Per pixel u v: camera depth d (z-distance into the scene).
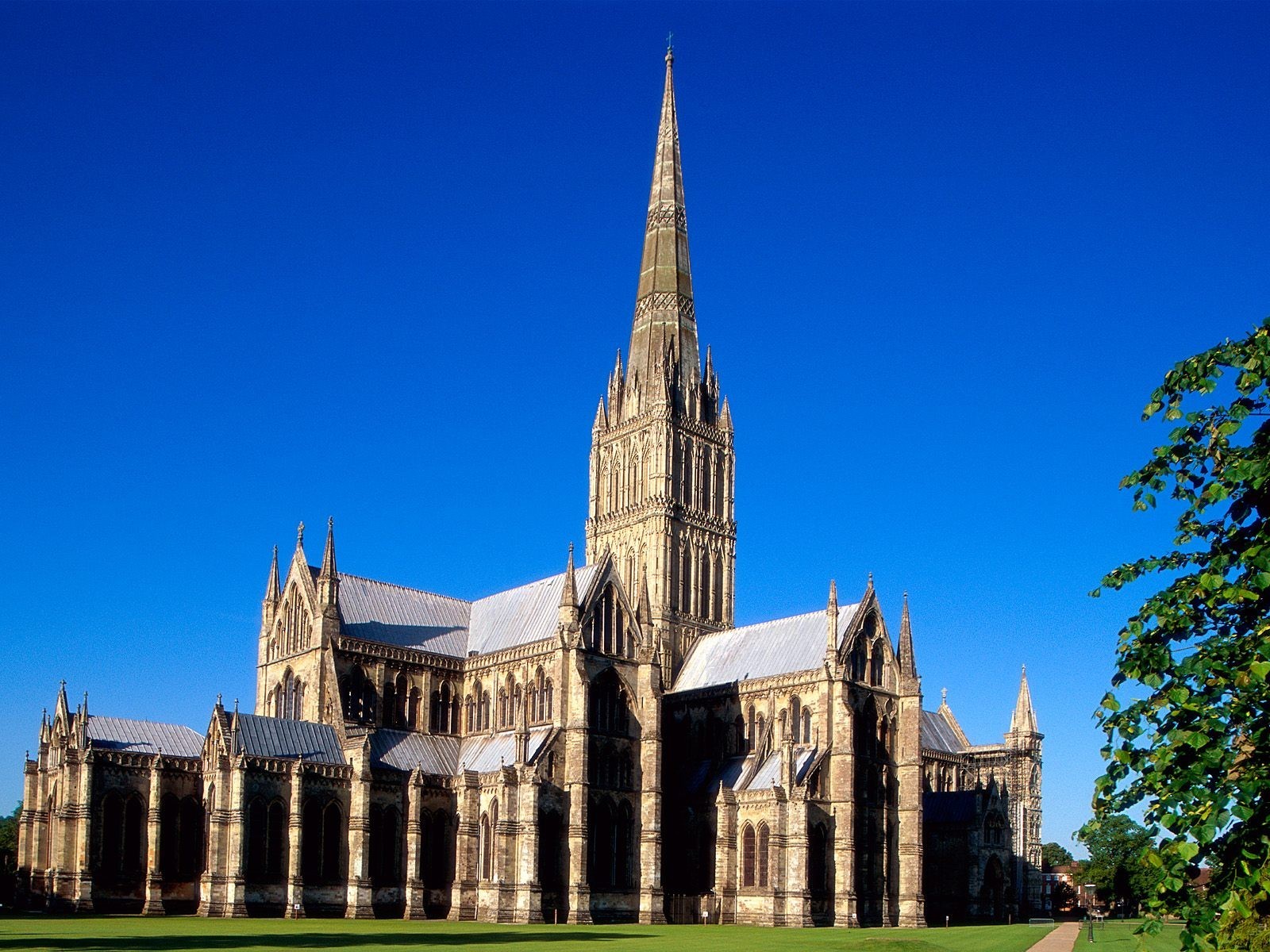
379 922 131.12
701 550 192.25
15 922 111.69
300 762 139.88
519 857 142.00
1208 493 30.36
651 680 157.00
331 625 156.50
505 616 172.88
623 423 197.62
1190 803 27.59
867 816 157.38
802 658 164.00
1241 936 40.78
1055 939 119.38
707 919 150.75
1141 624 31.12
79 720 139.75
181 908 138.12
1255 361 30.52
